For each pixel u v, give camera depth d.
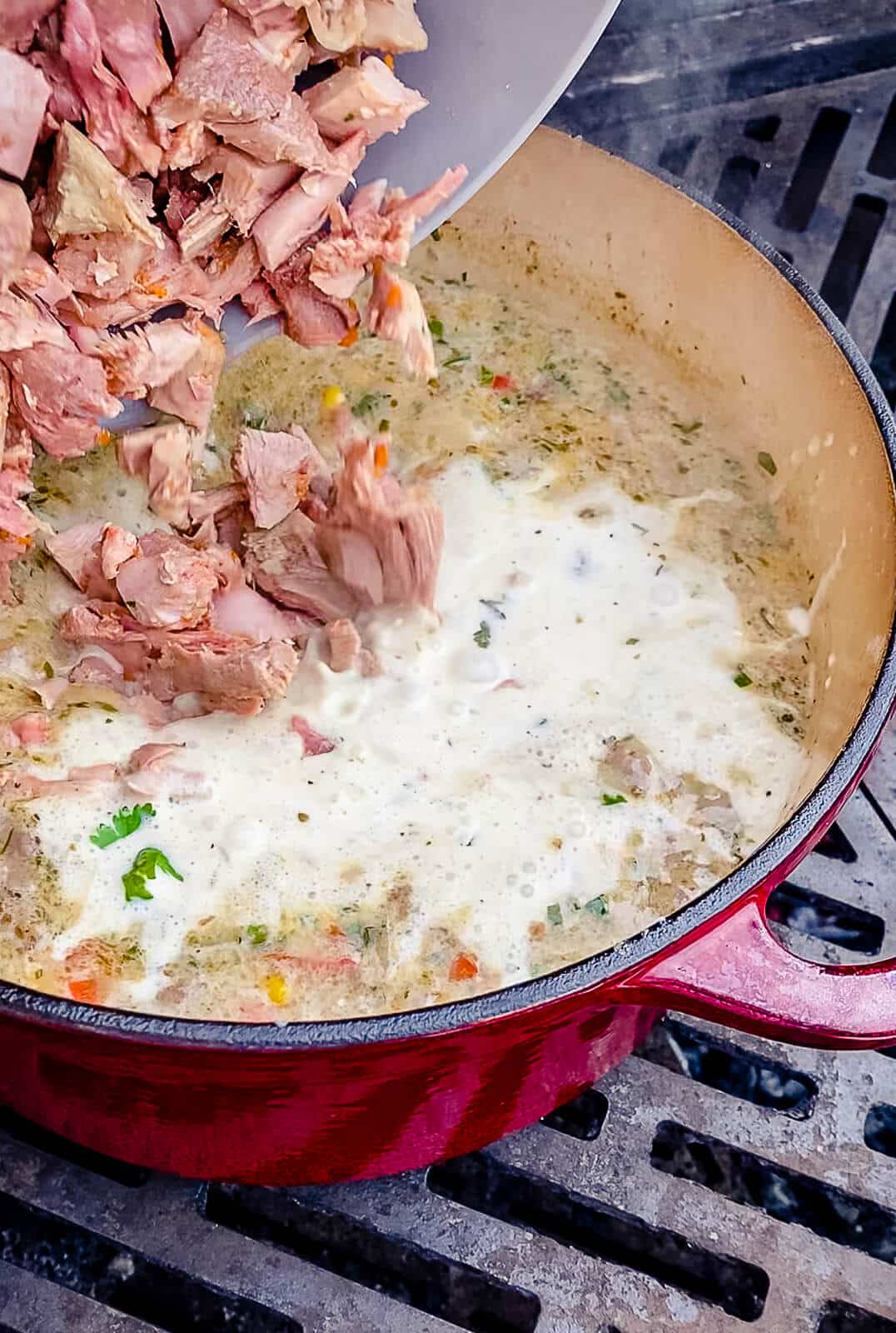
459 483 0.86
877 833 0.84
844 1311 0.74
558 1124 0.77
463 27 0.76
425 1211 0.75
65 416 0.75
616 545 0.84
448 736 0.78
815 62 0.93
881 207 0.95
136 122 0.72
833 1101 0.78
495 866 0.75
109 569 0.78
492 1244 0.74
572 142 0.87
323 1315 0.73
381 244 0.76
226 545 0.83
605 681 0.80
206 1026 0.63
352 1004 0.72
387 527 0.79
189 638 0.78
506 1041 0.66
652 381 0.90
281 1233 0.76
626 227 0.88
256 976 0.72
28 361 0.73
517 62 0.76
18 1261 0.74
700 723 0.79
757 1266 0.74
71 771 0.76
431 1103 0.70
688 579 0.83
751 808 0.77
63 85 0.71
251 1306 0.74
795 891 0.83
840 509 0.80
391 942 0.73
